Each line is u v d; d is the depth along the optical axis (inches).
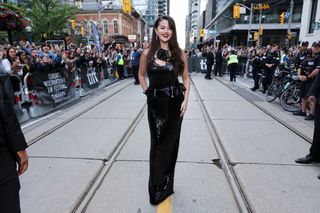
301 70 240.8
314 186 120.6
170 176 107.5
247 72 586.9
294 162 145.0
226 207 105.3
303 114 246.1
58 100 296.2
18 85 229.9
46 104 271.3
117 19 2343.8
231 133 192.2
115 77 569.0
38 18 1375.5
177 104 100.5
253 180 124.8
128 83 508.7
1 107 62.7
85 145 171.5
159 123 100.3
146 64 99.7
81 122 227.1
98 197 112.0
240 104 296.4
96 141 178.5
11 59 247.9
